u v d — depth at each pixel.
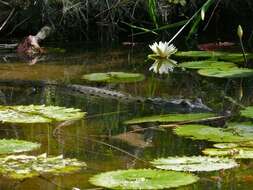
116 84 7.18
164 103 6.12
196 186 3.87
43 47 10.41
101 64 8.59
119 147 4.77
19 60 9.05
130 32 11.70
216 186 3.85
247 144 4.62
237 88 6.92
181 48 10.05
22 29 11.51
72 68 8.28
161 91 6.80
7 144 4.71
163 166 4.11
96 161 4.40
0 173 4.04
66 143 4.87
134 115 5.76
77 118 5.45
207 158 4.31
